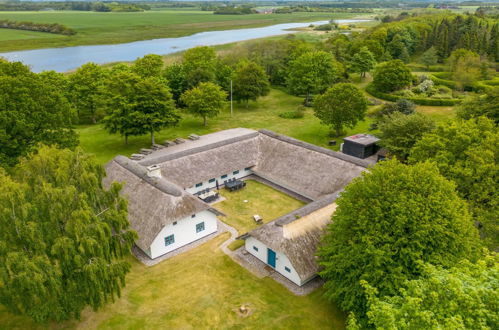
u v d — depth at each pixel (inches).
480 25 4953.3
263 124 2679.6
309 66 3095.5
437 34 4648.1
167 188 1248.2
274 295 1042.1
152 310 985.5
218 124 2689.5
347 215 919.7
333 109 2250.2
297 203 1552.7
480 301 620.7
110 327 925.8
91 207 850.1
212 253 1230.3
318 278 1106.7
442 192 909.2
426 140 1309.1
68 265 792.3
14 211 745.6
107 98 2213.3
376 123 2402.8
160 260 1194.6
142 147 2234.3
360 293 836.0
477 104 1881.2
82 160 900.6
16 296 750.5
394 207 871.1
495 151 1167.6
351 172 1467.8
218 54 4598.9
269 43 4288.9
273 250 1112.8
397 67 3196.4
